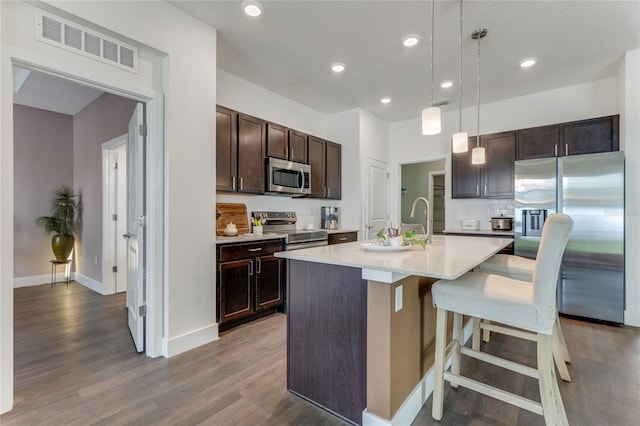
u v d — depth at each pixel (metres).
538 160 3.39
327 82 3.80
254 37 2.81
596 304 3.06
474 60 3.21
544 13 2.43
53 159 4.72
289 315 1.90
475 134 4.54
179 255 2.42
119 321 3.09
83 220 4.60
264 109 4.00
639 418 1.63
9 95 1.69
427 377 1.85
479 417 1.66
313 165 4.29
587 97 3.74
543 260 1.41
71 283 4.64
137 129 2.43
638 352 2.39
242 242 2.95
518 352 2.40
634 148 2.98
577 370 2.12
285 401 1.80
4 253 1.67
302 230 4.34
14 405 1.75
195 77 2.53
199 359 2.30
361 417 1.58
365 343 1.57
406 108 4.71
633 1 2.27
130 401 1.79
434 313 2.04
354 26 2.64
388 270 1.43
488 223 4.47
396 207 5.36
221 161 3.05
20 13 1.74
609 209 3.01
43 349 2.46
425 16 2.50
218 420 1.64
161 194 2.36
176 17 2.39
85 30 1.99
